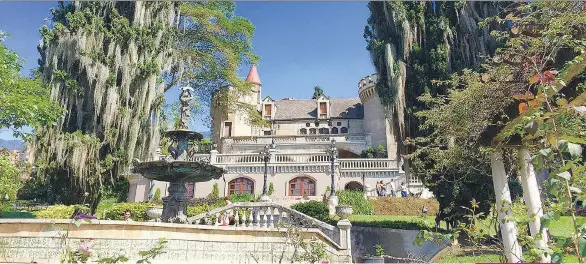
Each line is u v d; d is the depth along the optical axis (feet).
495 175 24.30
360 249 46.93
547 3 19.07
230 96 98.32
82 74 55.31
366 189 96.37
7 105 39.06
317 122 154.51
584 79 14.74
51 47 54.13
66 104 52.90
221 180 99.19
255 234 32.19
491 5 44.37
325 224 39.75
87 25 54.39
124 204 59.72
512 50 18.89
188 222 38.96
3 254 24.36
